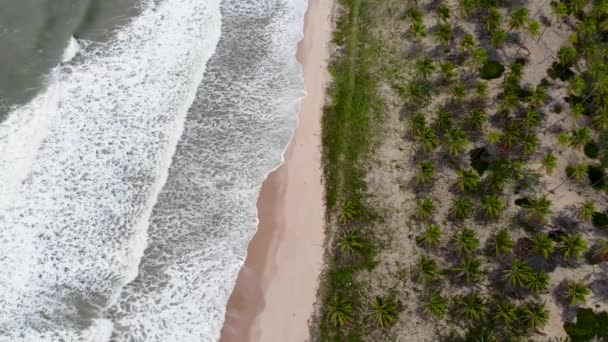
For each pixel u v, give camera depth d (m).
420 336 32.75
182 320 33.62
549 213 35.88
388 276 34.84
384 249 35.84
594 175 38.69
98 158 40.16
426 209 36.09
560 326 32.84
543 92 40.41
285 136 41.62
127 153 40.62
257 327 33.25
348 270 35.06
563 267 34.97
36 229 36.62
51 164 39.38
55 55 44.16
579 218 36.75
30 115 41.09
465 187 37.81
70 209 37.69
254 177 39.72
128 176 39.53
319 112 42.50
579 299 32.91
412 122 40.00
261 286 34.75
